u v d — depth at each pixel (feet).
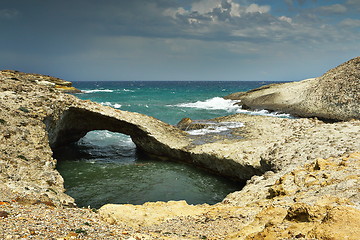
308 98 152.56
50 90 86.43
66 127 86.74
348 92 134.21
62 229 19.26
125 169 74.90
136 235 21.85
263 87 213.66
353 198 25.59
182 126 108.06
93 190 59.93
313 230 16.47
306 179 37.52
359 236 14.19
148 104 199.72
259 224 24.39
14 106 64.75
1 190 32.50
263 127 100.68
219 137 91.04
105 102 203.41
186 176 70.23
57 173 51.75
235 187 63.62
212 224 30.73
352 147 47.44
